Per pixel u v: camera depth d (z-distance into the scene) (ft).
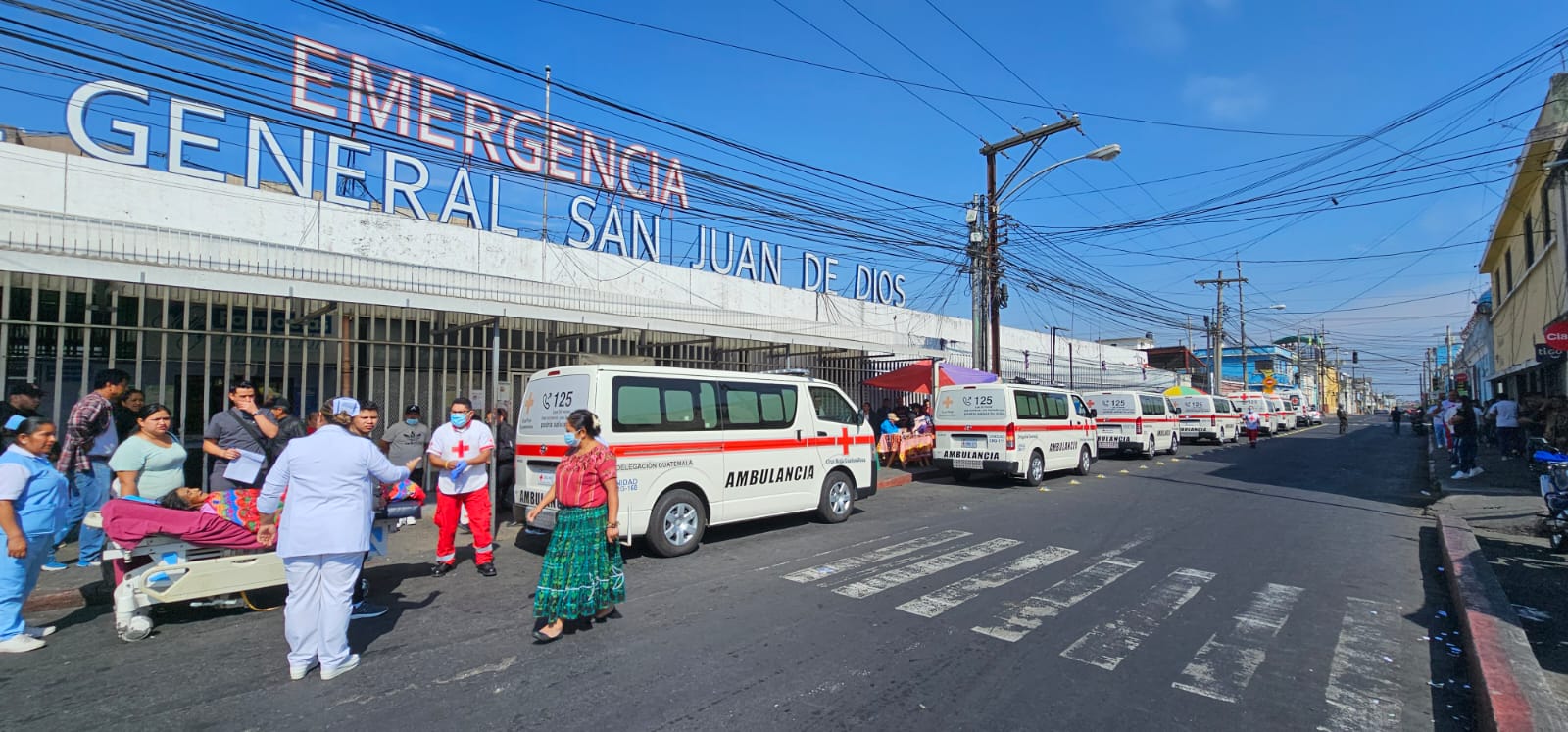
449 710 13.05
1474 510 33.14
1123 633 17.04
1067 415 50.57
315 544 14.32
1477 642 15.34
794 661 15.30
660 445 25.18
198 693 13.87
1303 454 72.49
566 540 16.74
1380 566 24.02
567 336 38.60
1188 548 26.43
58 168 30.91
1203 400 86.33
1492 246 68.49
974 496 41.01
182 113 34.83
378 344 31.12
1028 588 20.90
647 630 17.35
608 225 50.80
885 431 52.60
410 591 21.18
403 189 42.01
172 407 29.91
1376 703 13.52
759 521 32.22
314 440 14.75
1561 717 11.95
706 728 12.34
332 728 12.40
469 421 23.40
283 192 38.60
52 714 12.94
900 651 15.92
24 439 16.51
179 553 17.65
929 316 81.05
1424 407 138.21
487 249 43.96
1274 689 14.05
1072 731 12.26
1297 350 233.35
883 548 26.48
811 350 54.08
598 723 12.53
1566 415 30.14
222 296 31.19
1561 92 38.47
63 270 21.06
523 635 17.10
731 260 59.57
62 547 24.48
